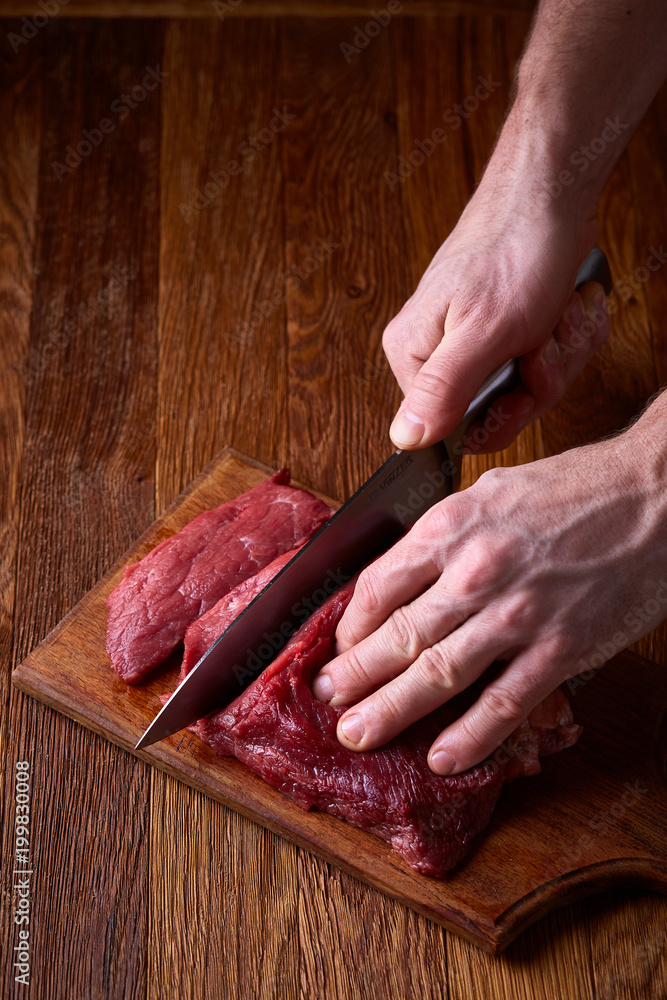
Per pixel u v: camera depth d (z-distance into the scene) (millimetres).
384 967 829
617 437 812
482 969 830
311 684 840
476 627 799
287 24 1188
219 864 851
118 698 873
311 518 909
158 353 1038
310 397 1023
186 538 903
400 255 1086
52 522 962
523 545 791
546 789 856
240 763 858
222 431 1007
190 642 857
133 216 1097
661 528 789
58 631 893
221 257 1082
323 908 841
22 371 1025
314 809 847
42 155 1119
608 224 1100
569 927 841
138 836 856
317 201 1108
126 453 994
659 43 906
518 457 998
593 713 880
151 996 819
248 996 821
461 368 861
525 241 883
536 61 909
